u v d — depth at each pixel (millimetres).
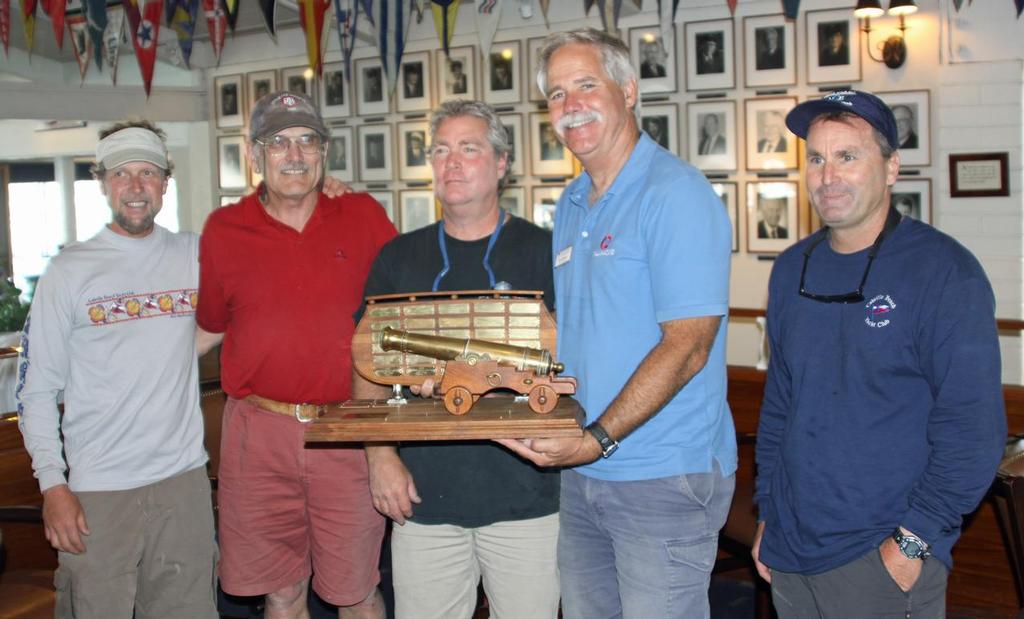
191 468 2539
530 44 6184
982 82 5082
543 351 1876
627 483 1932
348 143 7059
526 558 2164
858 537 1796
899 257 1777
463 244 2189
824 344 1847
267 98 2367
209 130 7789
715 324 1849
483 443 2148
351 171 7074
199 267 2492
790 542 1906
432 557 2203
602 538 2045
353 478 2434
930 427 1741
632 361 1911
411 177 6797
